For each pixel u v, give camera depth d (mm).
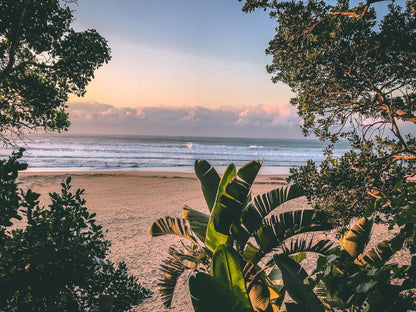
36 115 4801
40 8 3941
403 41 3479
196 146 75438
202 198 16219
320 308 2359
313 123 5223
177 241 9516
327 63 4238
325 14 3986
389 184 3900
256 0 4223
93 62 4652
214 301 2570
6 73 3955
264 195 3572
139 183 20250
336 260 2088
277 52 4984
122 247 8891
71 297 2281
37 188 16844
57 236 2188
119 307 2793
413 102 4145
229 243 3541
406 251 8039
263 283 3400
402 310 1875
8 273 1938
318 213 3086
